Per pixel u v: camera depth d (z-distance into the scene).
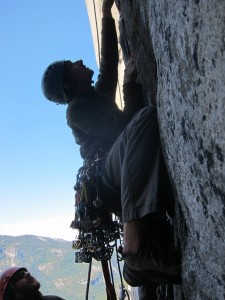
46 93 1.58
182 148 0.83
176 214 1.03
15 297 1.73
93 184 1.34
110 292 1.47
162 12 0.81
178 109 0.81
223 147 0.65
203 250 0.85
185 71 0.73
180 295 1.19
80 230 1.42
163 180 1.01
